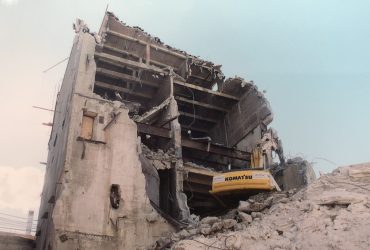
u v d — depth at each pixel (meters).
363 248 12.05
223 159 37.53
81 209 21.45
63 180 21.86
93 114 24.67
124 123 24.89
